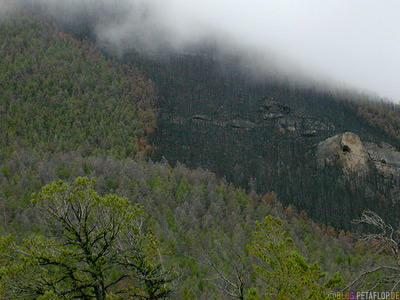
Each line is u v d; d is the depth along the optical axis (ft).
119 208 59.77
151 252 60.08
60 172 303.89
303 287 52.95
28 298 52.47
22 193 265.34
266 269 57.21
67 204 58.03
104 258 57.11
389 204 443.32
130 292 57.67
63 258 55.47
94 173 305.12
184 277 151.12
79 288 55.01
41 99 506.07
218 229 254.27
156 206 276.21
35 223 205.98
